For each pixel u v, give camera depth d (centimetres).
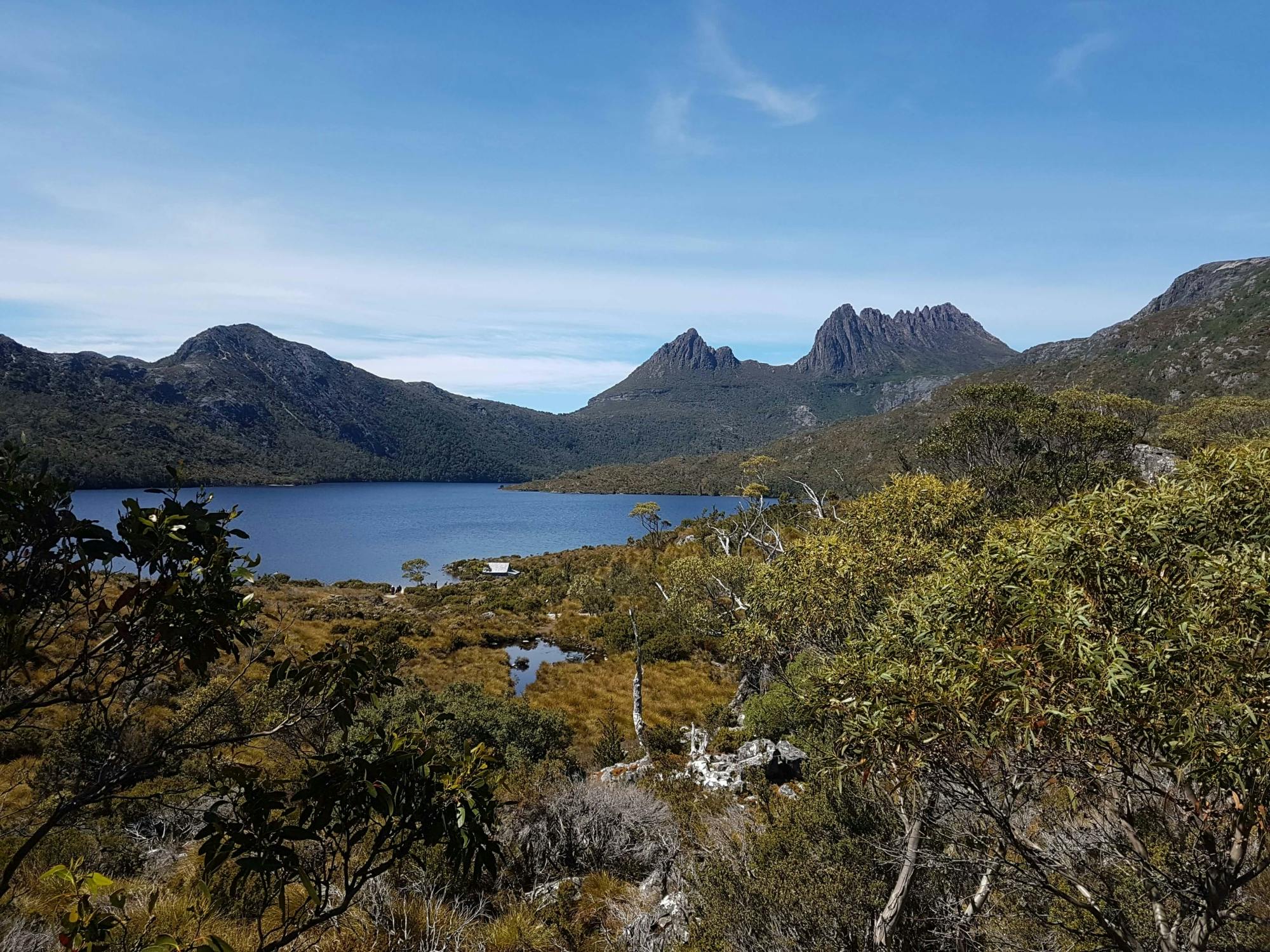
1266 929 448
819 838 694
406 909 632
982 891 567
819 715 505
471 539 11200
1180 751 321
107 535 239
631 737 1884
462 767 295
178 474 262
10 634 213
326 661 291
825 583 967
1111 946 447
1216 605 336
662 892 796
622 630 3256
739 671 2483
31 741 1080
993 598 412
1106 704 330
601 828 896
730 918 606
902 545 979
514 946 637
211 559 249
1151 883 427
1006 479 2738
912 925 593
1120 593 369
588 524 14212
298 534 11138
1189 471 426
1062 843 526
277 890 258
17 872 655
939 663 396
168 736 255
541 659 3130
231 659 1642
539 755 1402
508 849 835
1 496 211
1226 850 365
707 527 6016
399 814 265
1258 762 297
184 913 540
